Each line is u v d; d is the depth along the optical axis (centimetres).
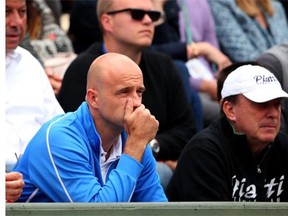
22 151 1831
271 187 1800
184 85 2333
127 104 1534
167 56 2159
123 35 2091
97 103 1541
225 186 1731
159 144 2080
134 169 1520
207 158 1731
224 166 1739
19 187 1475
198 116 2370
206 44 2597
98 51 2111
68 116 1558
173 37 2644
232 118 1762
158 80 2119
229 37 2739
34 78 1917
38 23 2420
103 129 1548
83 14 2539
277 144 1811
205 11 2722
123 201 1499
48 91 1939
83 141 1537
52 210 1283
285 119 2041
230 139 1766
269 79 1759
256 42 2745
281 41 2795
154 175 1608
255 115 1750
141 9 2088
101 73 1537
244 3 2772
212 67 2639
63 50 2420
